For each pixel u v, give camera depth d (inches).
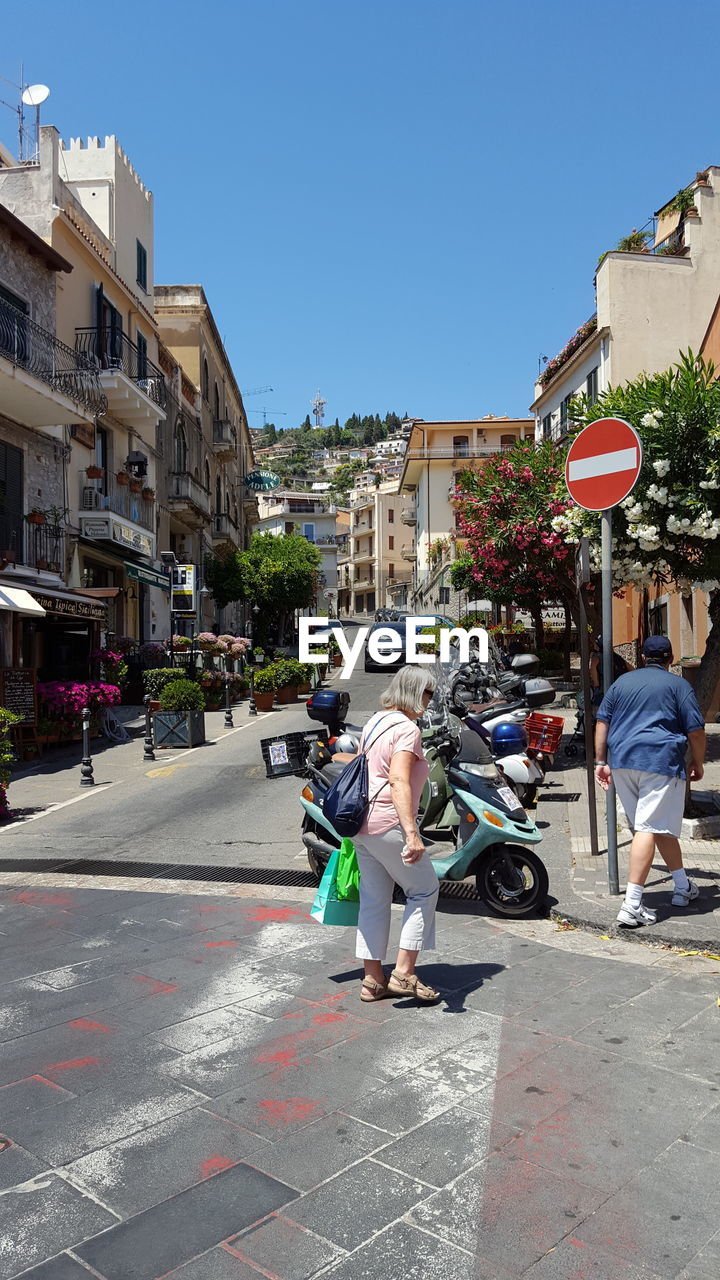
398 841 172.9
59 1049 157.2
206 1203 111.4
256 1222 107.4
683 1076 142.4
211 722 810.2
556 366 1045.2
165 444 1195.3
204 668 946.7
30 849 338.3
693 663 575.2
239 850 322.0
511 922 229.5
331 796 174.6
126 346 994.7
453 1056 151.2
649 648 224.2
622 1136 124.9
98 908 251.0
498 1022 164.9
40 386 647.1
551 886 248.8
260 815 385.1
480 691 399.9
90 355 864.9
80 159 994.1
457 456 2320.4
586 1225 105.8
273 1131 128.0
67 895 267.4
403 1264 99.5
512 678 407.8
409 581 3255.4
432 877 179.2
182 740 629.6
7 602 544.4
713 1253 100.7
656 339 856.3
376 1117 131.4
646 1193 111.8
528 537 719.7
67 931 228.5
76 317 848.3
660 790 211.9
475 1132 126.6
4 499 692.7
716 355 596.7
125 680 892.0
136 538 935.0
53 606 610.5
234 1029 164.2
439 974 191.3
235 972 194.7
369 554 3777.1
